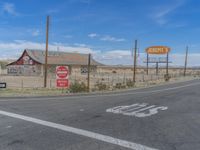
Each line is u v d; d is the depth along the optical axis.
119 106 12.87
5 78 49.53
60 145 6.24
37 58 62.75
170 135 7.26
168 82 41.47
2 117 9.71
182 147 6.20
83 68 72.12
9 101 14.84
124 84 33.09
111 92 22.16
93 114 10.47
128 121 9.12
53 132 7.48
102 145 6.27
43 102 14.40
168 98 16.86
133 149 6.02
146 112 11.10
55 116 9.97
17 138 6.82
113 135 7.21
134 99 16.11
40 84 35.03
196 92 21.80
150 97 17.41
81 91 23.11
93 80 45.66
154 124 8.66
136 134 7.34
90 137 6.98
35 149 5.94
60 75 23.36
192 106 13.09
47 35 29.52
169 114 10.66
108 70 123.31
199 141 6.69
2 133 7.32
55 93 21.16
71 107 12.43
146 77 62.25
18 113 10.62
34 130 7.69
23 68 63.97
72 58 72.38
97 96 18.12
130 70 130.38
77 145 6.25
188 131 7.73
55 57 68.31
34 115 10.17
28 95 18.91
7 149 5.93
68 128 7.99
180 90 24.20
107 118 9.63
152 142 6.57
